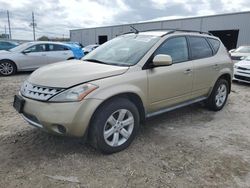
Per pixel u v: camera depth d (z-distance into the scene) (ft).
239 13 75.51
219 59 17.24
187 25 90.27
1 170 9.66
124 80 11.10
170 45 13.71
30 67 34.42
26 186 8.80
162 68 12.87
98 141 10.53
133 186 8.97
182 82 14.12
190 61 14.80
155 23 100.68
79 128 9.96
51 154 10.97
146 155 11.16
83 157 10.80
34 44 34.73
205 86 16.25
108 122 10.76
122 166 10.22
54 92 9.88
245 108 19.29
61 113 9.66
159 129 14.26
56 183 9.00
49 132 10.12
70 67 11.53
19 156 10.73
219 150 11.87
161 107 13.41
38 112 9.92
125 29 114.21
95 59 13.32
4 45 53.11
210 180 9.44
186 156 11.18
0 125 14.16
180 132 13.93
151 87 12.31
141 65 11.99
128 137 11.65
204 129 14.53
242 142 12.87
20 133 13.04
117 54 13.16
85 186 8.90
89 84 10.11
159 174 9.73
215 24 82.17
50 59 35.70
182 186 9.04
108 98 10.46
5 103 18.79
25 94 10.73
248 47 45.93
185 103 15.12
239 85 29.66
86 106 9.88
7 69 33.04
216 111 18.08
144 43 13.24
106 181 9.21
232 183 9.29
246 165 10.56
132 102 12.06
